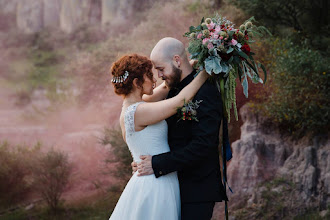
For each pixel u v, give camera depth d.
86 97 10.49
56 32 44.84
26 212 7.75
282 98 6.08
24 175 8.53
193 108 2.39
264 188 5.80
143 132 2.53
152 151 2.53
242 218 5.60
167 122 2.62
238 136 6.91
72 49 35.81
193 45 2.45
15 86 31.86
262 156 6.09
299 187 5.62
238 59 2.42
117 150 6.91
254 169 5.95
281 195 5.67
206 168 2.53
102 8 39.06
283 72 6.04
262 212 5.59
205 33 2.40
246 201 5.82
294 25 8.27
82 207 7.60
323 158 5.61
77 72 10.92
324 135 5.80
